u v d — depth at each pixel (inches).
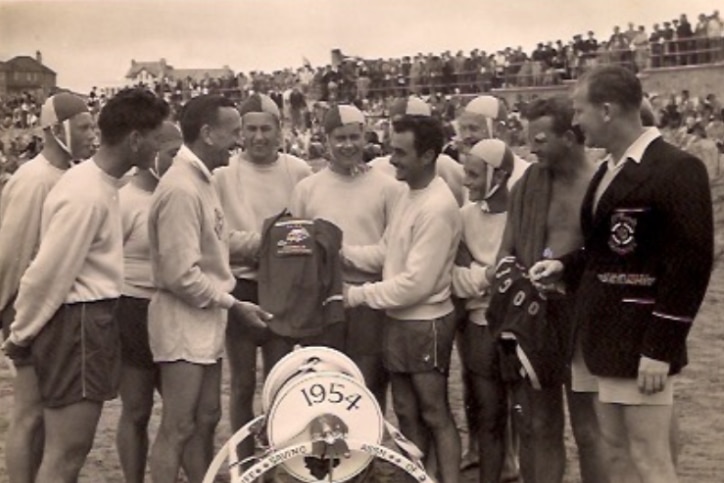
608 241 164.4
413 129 202.1
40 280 174.2
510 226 193.0
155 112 180.9
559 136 182.4
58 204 175.5
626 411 165.8
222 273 198.5
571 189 186.1
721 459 230.8
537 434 192.1
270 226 210.1
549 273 179.2
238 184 225.6
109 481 236.4
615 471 172.7
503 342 190.2
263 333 217.5
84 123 197.6
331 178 220.5
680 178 155.8
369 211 218.1
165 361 193.9
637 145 162.4
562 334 185.2
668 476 164.4
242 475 152.0
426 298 203.8
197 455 201.2
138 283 204.8
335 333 214.1
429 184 206.2
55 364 177.2
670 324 156.3
